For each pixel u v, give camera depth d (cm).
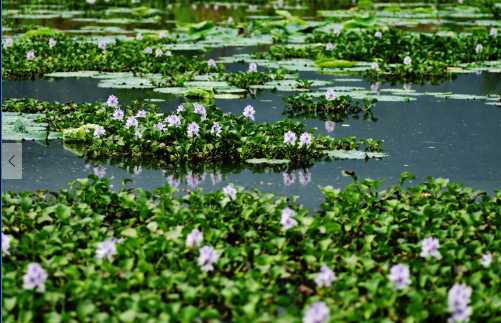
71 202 938
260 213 881
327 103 1545
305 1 4181
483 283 751
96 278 709
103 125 1333
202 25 2600
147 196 943
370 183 968
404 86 1806
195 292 691
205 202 914
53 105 1493
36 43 2283
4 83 1784
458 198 957
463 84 1836
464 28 2875
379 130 1379
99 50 2130
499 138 1329
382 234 842
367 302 693
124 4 3922
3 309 662
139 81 1811
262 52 2327
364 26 2658
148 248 768
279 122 1323
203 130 1234
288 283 759
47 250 777
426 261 783
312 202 1001
